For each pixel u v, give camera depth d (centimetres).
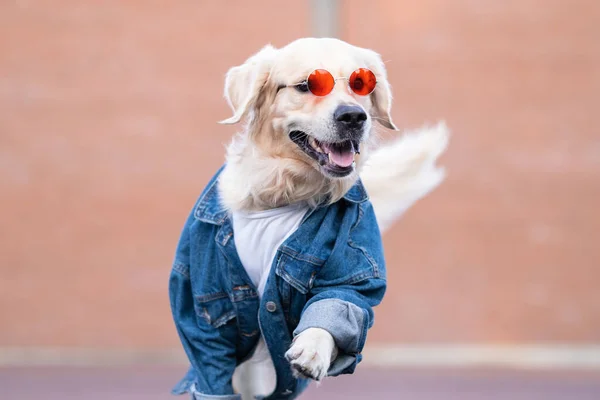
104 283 1352
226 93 447
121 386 1134
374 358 1323
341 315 382
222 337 431
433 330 1327
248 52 1360
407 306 1330
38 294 1355
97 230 1353
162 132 1357
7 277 1355
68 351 1349
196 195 1353
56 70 1359
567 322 1324
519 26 1339
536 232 1331
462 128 1339
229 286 420
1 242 1357
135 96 1359
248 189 420
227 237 418
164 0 1359
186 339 434
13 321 1354
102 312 1352
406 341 1329
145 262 1352
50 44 1358
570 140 1331
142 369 1271
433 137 536
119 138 1355
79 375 1220
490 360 1318
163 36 1359
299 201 420
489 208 1332
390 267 1333
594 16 1330
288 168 417
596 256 1324
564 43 1333
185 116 1357
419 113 1345
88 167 1357
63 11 1360
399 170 531
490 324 1327
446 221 1333
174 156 1357
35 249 1355
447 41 1344
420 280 1330
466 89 1341
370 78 421
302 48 427
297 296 407
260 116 435
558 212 1330
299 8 1355
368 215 426
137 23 1359
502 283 1329
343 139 410
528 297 1327
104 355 1346
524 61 1338
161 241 1351
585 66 1332
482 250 1330
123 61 1359
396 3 1349
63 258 1355
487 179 1333
